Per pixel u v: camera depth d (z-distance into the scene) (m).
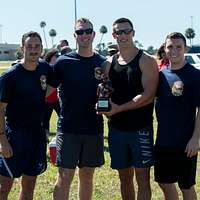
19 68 5.21
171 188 5.27
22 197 5.52
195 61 22.92
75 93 5.53
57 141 5.71
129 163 5.53
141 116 5.39
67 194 5.63
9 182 5.37
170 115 5.11
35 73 5.27
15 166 5.28
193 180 5.22
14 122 5.27
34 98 5.25
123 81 5.36
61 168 5.65
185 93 5.04
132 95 5.34
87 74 5.50
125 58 5.38
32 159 5.36
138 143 5.41
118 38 5.32
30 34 5.16
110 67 5.45
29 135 5.30
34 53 5.14
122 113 5.43
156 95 5.27
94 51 5.67
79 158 5.72
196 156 5.22
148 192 5.47
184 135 5.10
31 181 5.46
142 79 5.28
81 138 5.62
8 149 5.24
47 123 5.86
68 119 5.60
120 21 5.32
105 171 8.07
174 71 5.10
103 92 5.36
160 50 5.73
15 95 5.21
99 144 5.71
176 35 5.05
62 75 5.55
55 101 8.05
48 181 7.48
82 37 5.46
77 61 5.51
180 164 5.16
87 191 5.84
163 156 5.20
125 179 5.66
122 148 5.48
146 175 5.46
